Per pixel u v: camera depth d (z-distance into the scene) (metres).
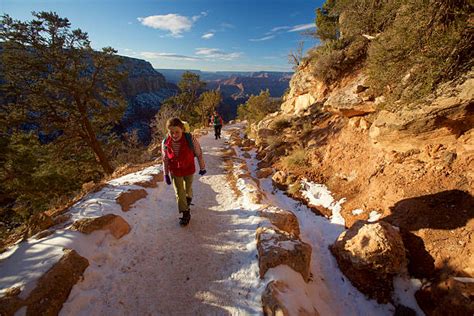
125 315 2.56
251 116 29.31
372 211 4.71
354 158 6.39
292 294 2.79
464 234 3.32
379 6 7.62
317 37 15.35
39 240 3.16
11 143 11.95
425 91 3.87
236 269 3.26
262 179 7.95
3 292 2.34
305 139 9.35
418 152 4.74
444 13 3.77
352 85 6.82
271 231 3.75
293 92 16.30
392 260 3.42
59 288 2.49
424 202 4.01
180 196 4.10
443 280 3.09
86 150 20.58
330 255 4.24
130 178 5.87
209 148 11.80
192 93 45.03
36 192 12.20
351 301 3.46
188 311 2.66
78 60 17.48
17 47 15.42
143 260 3.38
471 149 3.94
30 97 16.64
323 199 5.98
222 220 4.56
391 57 4.53
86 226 3.39
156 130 23.25
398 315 3.19
